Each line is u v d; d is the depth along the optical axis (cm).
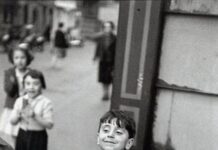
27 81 393
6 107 450
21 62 448
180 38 307
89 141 594
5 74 454
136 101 324
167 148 318
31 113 390
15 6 2598
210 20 296
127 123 226
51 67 1455
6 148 234
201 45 301
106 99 909
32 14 2947
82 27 3781
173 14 307
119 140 223
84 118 730
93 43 3353
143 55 319
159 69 316
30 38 1975
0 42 1919
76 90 1023
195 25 301
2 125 447
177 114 313
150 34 314
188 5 299
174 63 310
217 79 297
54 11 3409
